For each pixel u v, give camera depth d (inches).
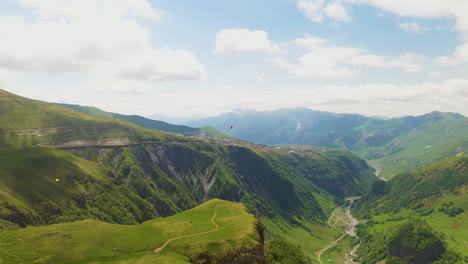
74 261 3324.3
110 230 4296.3
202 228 4899.1
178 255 3759.8
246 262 4247.0
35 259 3171.8
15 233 3627.0
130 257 3580.2
